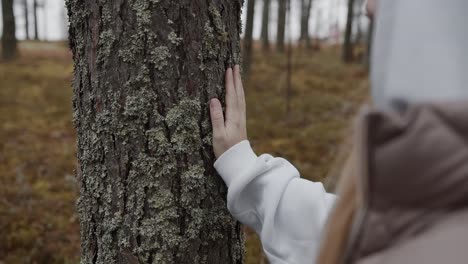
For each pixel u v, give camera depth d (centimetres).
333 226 76
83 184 157
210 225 150
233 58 154
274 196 132
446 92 58
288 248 131
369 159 59
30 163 642
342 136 97
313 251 128
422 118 56
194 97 144
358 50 2206
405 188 57
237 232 163
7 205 493
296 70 1512
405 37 62
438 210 57
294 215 130
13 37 1611
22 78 1266
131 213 146
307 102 1059
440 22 60
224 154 141
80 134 157
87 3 144
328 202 129
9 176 584
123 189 146
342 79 1423
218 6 147
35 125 855
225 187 153
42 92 1112
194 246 148
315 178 605
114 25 140
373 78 71
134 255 147
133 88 141
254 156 140
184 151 143
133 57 140
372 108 61
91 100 148
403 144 57
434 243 55
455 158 54
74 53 158
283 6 1625
